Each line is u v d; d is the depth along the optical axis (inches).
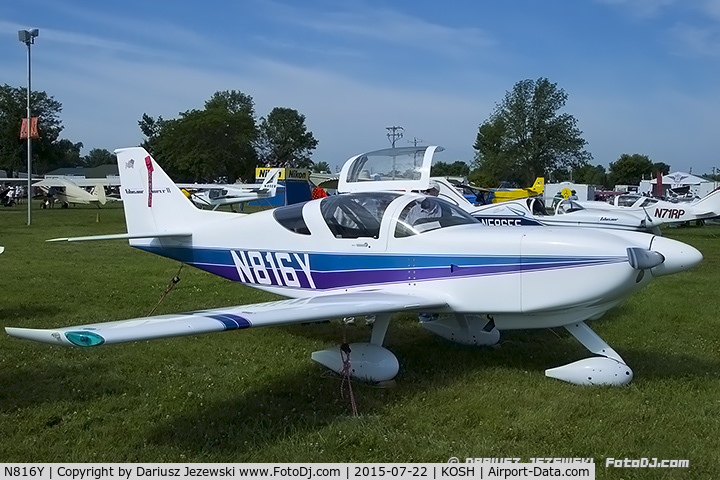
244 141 2677.2
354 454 127.3
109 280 346.6
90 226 772.0
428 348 213.8
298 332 234.1
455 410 150.9
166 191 247.1
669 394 163.6
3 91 2925.7
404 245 185.9
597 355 182.7
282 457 125.3
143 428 139.9
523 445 130.6
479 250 174.1
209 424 141.3
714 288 342.3
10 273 364.5
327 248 200.5
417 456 126.1
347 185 253.9
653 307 285.1
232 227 228.5
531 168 2304.4
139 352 201.3
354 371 171.9
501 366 191.3
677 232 815.7
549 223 546.6
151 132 3366.1
